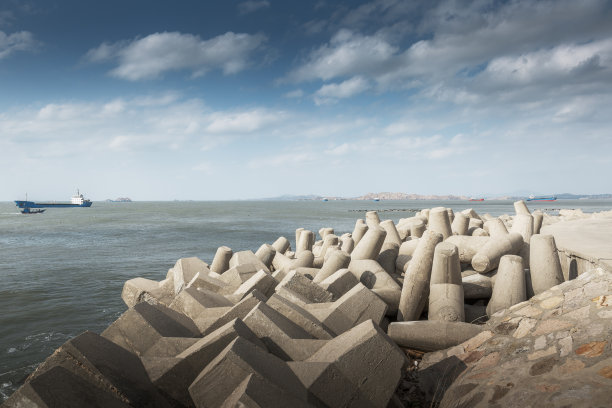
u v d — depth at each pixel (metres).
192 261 9.84
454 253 6.28
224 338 3.90
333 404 3.56
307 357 4.19
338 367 3.69
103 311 11.88
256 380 3.19
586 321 4.09
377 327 4.10
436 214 9.88
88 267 19.47
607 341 3.61
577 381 3.29
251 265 8.94
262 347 4.19
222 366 3.38
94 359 3.55
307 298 6.37
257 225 49.53
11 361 8.35
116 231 41.38
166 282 9.74
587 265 7.13
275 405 3.10
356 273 7.66
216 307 5.83
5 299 13.19
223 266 11.06
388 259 8.52
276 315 4.65
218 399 3.36
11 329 10.29
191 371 3.81
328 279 7.09
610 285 4.47
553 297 4.93
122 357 3.77
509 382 3.79
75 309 12.05
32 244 29.88
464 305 6.71
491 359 4.44
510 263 6.41
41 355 8.66
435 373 4.87
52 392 3.09
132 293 9.61
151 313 4.90
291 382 3.47
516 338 4.54
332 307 5.31
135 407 3.54
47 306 12.36
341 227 45.16
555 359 3.77
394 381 3.83
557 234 11.16
